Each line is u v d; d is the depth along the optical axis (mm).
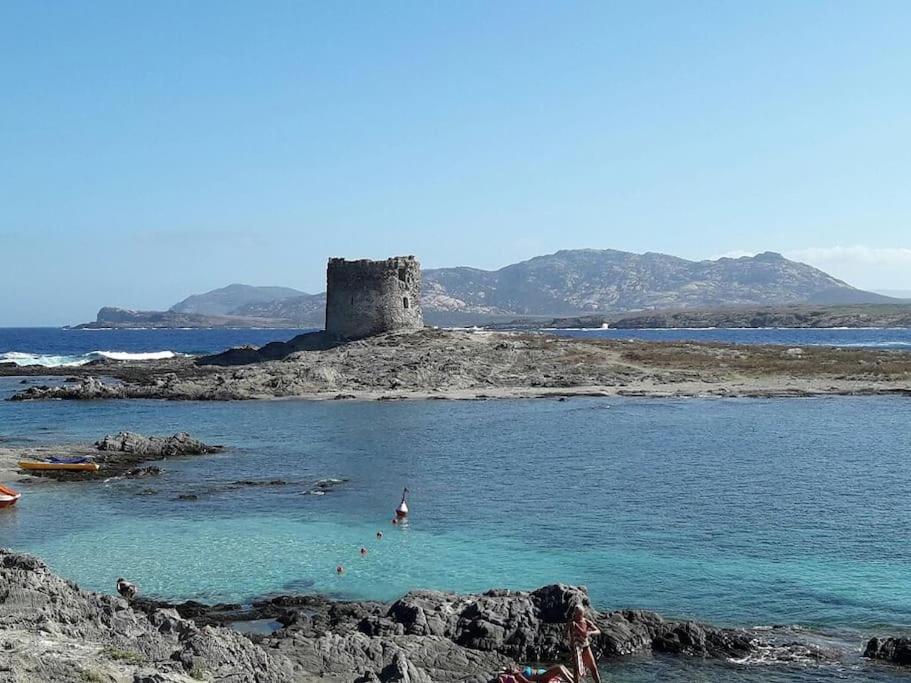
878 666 22375
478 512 38844
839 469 48031
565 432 62938
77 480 46969
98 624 20562
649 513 38219
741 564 30844
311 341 115125
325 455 54438
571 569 30484
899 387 88375
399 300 114500
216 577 30156
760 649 23469
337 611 25906
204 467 50812
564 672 17484
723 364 103375
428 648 22141
